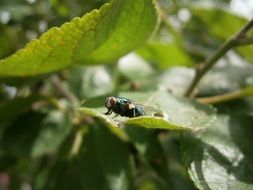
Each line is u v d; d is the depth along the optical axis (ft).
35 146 0.26
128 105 0.17
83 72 0.28
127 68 0.30
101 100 0.19
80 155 0.24
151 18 0.19
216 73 0.27
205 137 0.19
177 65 0.33
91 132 0.24
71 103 0.27
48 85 0.30
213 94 0.26
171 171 0.24
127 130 0.22
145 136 0.22
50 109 0.27
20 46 0.31
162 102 0.19
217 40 0.36
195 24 0.37
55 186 0.24
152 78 0.27
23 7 0.31
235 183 0.18
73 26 0.17
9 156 0.28
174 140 0.26
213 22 0.33
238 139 0.20
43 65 0.19
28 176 0.33
